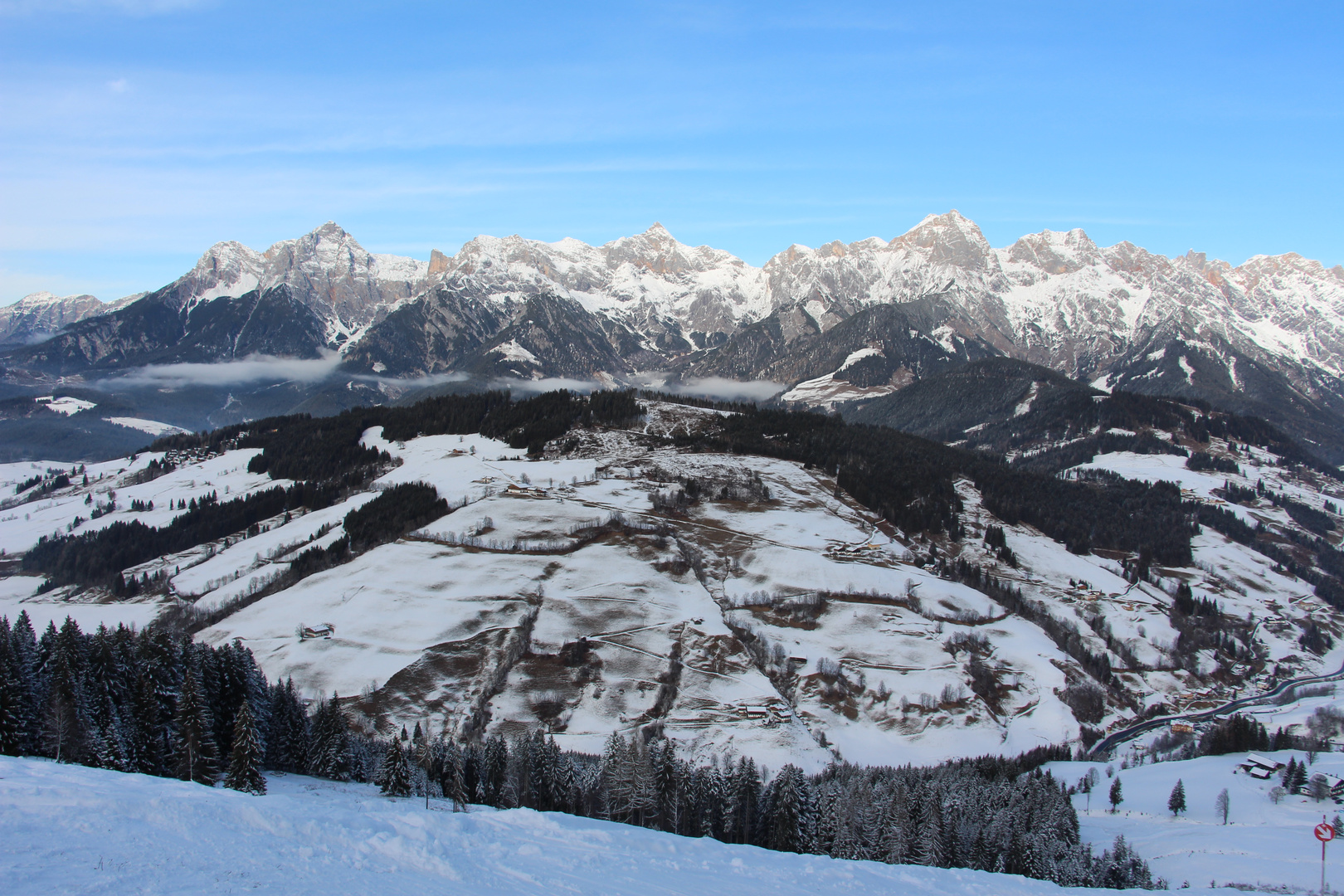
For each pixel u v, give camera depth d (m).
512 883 67.81
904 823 128.12
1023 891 89.56
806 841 131.50
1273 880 117.69
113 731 118.25
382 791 124.81
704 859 84.62
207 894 54.81
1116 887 119.12
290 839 70.31
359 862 67.38
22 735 115.31
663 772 139.38
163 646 140.38
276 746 142.88
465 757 141.88
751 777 138.12
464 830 82.62
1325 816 151.75
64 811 66.88
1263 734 195.62
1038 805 137.75
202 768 121.06
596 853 80.38
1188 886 119.62
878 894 80.38
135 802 71.06
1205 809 158.62
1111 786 172.25
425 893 61.75
